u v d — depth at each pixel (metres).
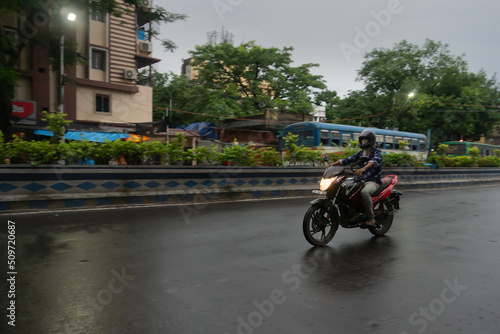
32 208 6.91
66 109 18.16
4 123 11.16
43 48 13.50
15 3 10.38
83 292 3.14
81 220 6.26
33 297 3.02
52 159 7.43
